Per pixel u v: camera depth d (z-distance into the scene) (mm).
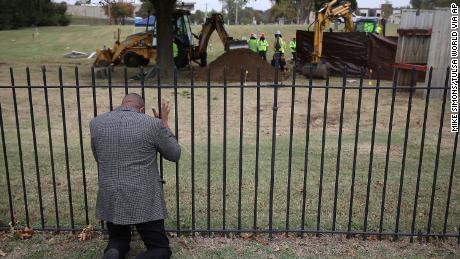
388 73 19531
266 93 15211
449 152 7656
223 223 4312
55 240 4285
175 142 3678
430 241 4324
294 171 6430
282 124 10109
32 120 4129
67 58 28875
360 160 7070
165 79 18234
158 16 18484
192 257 4008
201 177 6133
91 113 11281
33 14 60188
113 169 3438
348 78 19891
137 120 3514
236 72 17953
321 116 11125
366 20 30562
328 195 5508
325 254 4082
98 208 3561
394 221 4770
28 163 6758
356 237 4395
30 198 5352
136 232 4371
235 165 6695
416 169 6629
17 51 33438
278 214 4926
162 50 18703
